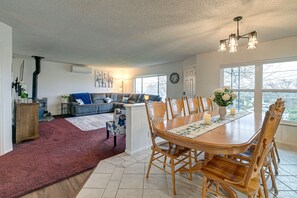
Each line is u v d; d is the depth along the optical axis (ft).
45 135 12.58
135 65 23.21
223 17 7.49
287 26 8.53
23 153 9.07
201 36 10.16
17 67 18.11
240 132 5.20
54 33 9.95
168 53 15.05
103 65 23.45
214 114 8.60
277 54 10.66
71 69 22.57
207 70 14.52
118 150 9.67
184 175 6.88
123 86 28.81
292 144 10.23
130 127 8.93
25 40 11.37
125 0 6.16
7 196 5.49
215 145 4.17
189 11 6.97
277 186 6.12
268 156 5.68
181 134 4.99
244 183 3.80
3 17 7.80
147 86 25.16
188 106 9.35
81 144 10.65
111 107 24.77
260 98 11.62
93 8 6.83
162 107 7.57
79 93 23.09
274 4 6.29
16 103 10.68
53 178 6.59
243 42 11.54
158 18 7.70
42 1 6.36
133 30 9.28
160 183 6.30
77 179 6.64
